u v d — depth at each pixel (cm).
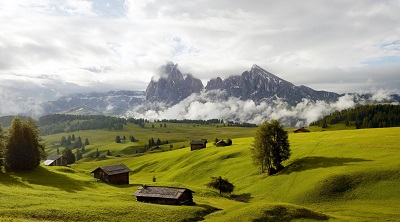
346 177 7969
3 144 11106
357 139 12244
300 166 9956
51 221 5100
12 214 5309
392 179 7488
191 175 12538
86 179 11050
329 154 10588
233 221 5762
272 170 10394
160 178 13538
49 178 10519
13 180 9188
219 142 16588
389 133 13250
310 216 5938
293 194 8050
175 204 7538
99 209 6131
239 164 12206
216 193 9631
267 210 6009
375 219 5803
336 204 7125
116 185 10806
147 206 6738
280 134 10519
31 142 11594
